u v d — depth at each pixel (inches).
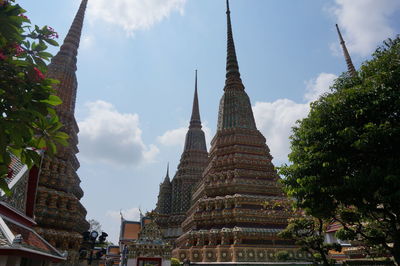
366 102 691.4
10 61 294.5
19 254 551.2
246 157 2293.3
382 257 1304.1
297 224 1173.7
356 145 643.5
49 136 310.2
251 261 1726.1
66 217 1812.3
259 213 1931.6
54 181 1836.9
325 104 784.9
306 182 741.3
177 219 3462.1
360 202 704.4
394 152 649.0
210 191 2208.4
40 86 299.4
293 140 868.6
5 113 277.4
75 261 1756.9
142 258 1555.1
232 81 2893.7
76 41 2642.7
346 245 1777.8
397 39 773.9
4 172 300.4
